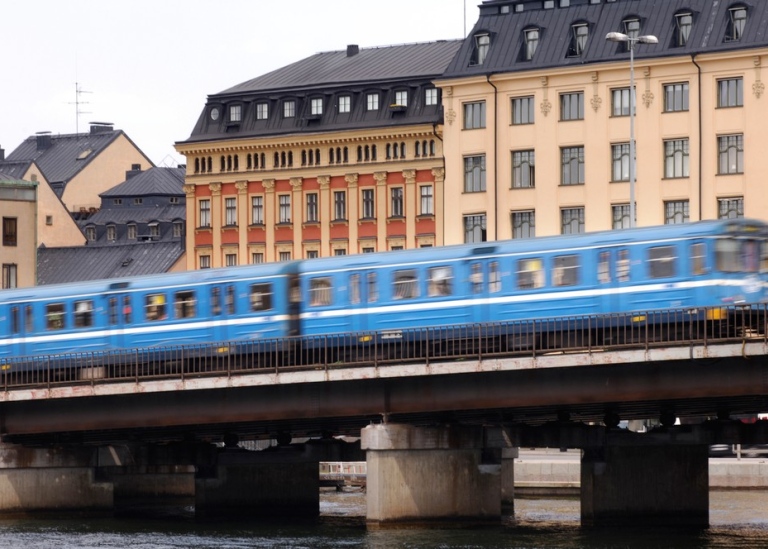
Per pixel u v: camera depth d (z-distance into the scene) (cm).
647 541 6894
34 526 7881
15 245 14112
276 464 8569
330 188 13088
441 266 7631
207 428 8206
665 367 6569
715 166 11244
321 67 13625
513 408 7119
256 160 13475
